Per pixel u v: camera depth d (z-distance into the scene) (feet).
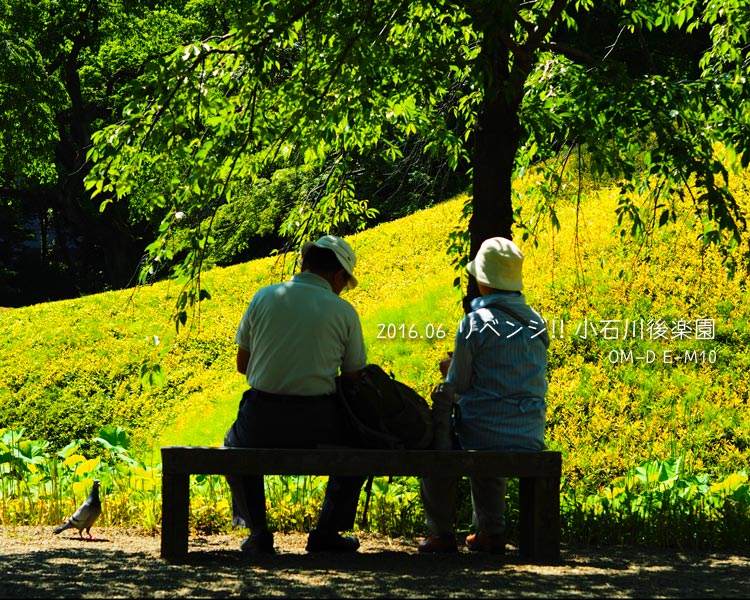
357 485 23.45
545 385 22.97
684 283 59.00
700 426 47.55
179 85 27.04
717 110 31.50
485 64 26.96
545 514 21.72
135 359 81.35
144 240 181.57
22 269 215.51
